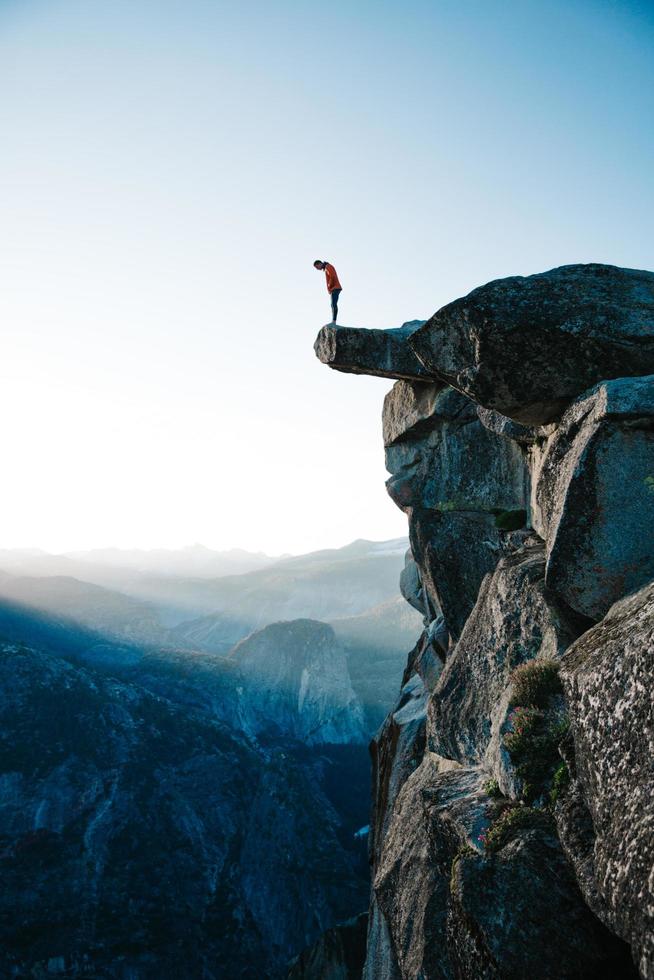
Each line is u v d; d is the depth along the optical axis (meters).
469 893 7.59
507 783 9.11
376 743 27.92
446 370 11.71
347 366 19.20
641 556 8.37
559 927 6.57
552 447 10.30
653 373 9.79
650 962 4.83
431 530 19.70
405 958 13.42
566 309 10.25
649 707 5.81
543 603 10.95
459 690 12.97
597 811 6.19
